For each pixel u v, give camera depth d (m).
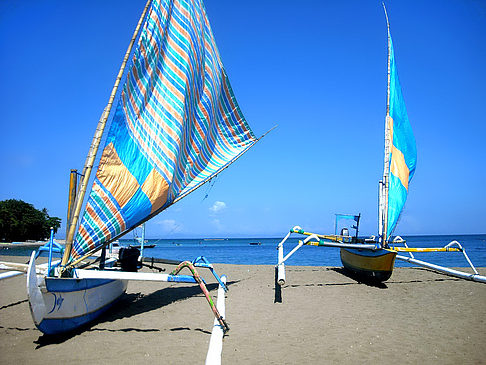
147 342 5.76
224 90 12.04
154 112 8.33
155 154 8.17
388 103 11.91
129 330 6.45
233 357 5.13
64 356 5.13
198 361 4.94
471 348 5.53
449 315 7.61
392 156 11.89
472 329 6.57
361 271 12.34
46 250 6.77
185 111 9.11
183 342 5.75
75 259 6.66
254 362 4.93
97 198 7.07
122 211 7.50
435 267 13.12
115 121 7.40
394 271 14.92
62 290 5.80
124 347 5.51
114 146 7.39
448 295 9.80
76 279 6.14
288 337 6.06
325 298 9.41
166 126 8.50
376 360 5.03
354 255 12.96
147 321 7.09
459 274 12.52
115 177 7.38
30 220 79.94
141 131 7.96
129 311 7.98
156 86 8.48
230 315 7.63
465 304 8.66
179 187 9.08
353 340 5.91
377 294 9.96
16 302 8.88
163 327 6.65
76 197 6.77
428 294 9.94
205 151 10.65
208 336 6.09
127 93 7.72
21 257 23.52
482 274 14.24
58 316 5.79
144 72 8.16
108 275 6.25
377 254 11.20
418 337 6.09
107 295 7.51
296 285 11.58
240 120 12.42
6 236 77.25
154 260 9.20
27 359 5.02
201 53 10.38
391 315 7.61
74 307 6.18
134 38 7.96
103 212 7.15
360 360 5.02
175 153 8.57
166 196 8.35
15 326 6.69
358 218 14.23
